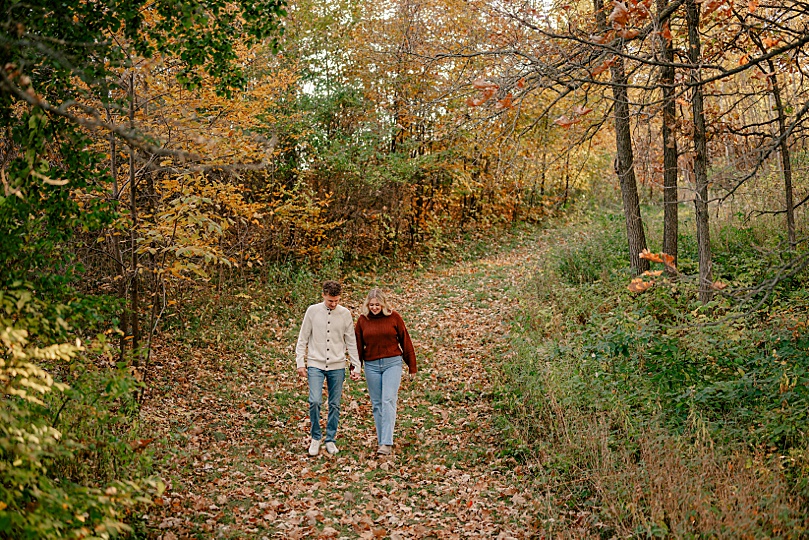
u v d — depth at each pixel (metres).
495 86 4.69
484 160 18.73
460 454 6.65
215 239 8.95
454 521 5.31
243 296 11.50
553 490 5.59
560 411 6.17
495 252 18.86
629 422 5.82
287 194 13.06
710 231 12.36
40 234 4.33
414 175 16.91
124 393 4.21
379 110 15.61
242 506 5.42
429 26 13.55
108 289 9.14
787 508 4.14
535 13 5.95
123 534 4.36
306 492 5.79
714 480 4.71
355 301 13.70
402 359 7.19
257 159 8.09
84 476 4.27
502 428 7.00
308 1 14.77
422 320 12.25
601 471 5.22
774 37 6.89
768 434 5.21
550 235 20.31
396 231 17.30
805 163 11.96
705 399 5.74
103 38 4.78
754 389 5.84
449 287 14.59
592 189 25.06
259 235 13.01
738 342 6.74
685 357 6.60
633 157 10.75
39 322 3.64
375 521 5.33
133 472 4.51
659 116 9.35
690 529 4.27
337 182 15.28
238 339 10.34
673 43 8.14
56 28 4.35
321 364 6.82
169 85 7.21
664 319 8.51
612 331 7.41
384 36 14.16
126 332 6.91
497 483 5.94
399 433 7.32
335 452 6.74
